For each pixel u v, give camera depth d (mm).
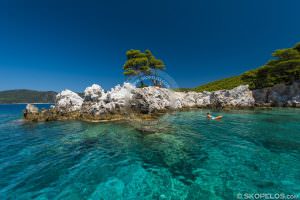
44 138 15719
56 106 30812
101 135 16359
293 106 40875
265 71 50500
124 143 13719
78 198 6676
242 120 24266
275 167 8945
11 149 12539
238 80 69062
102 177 8289
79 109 29641
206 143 13445
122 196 6770
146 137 15430
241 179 7809
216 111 36250
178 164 9648
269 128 18531
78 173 8695
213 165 9375
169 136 15758
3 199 6598
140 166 9477
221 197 6520
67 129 19562
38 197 6730
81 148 12602
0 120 30031
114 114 25094
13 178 8188
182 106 41406
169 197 6637
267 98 46469
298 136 15047
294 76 46625
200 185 7418
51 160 10359
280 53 49406
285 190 6887
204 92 51781
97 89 28844
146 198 6602
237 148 12094
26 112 28516
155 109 27562
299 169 8672
